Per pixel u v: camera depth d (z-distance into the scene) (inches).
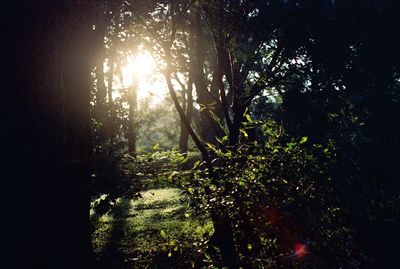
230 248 226.8
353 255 222.1
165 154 210.8
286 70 369.1
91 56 369.4
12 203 163.3
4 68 164.4
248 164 230.8
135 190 185.5
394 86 400.8
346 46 389.7
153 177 196.2
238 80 422.3
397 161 297.6
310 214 220.7
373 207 226.8
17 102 166.6
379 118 356.2
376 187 257.3
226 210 212.8
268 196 212.1
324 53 378.0
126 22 335.3
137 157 209.9
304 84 392.2
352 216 218.5
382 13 391.9
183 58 304.3
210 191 229.6
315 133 322.7
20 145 166.6
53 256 173.5
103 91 478.3
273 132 237.9
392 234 223.0
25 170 166.9
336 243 214.1
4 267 159.2
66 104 360.8
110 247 475.2
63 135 184.2
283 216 212.5
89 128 372.8
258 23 370.9
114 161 188.7
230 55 343.9
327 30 379.6
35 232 167.8
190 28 362.9
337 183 220.5
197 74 324.2
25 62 168.6
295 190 210.4
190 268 253.9
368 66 393.1
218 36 323.3
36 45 171.2
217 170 229.1
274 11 376.2
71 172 181.5
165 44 278.7
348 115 357.7
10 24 164.7
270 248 213.9
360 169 258.2
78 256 192.7
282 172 212.4
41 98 173.2
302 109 349.7
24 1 165.9
